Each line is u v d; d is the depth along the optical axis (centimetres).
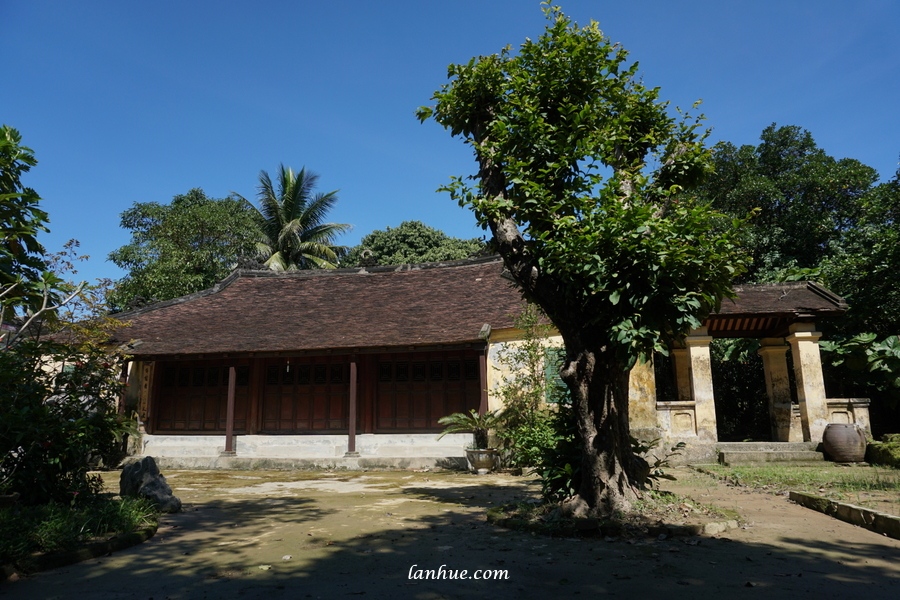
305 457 1545
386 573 459
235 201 3073
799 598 372
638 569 448
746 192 2078
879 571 431
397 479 1238
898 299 1470
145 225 2822
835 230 2025
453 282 1925
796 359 1319
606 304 607
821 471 1023
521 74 724
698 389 1291
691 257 549
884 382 1418
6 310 859
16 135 955
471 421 1412
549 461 692
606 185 598
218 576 458
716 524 568
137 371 1734
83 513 602
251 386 1698
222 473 1439
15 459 646
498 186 720
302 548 554
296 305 1903
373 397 1634
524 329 1448
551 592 400
